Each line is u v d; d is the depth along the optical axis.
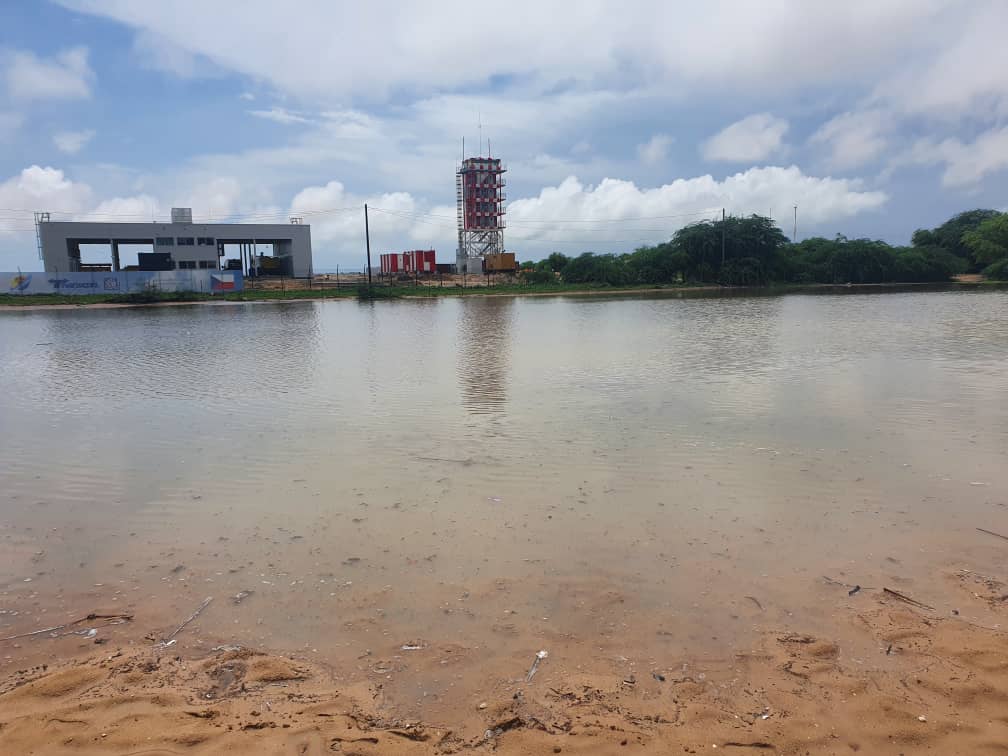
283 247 74.88
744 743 3.06
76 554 5.30
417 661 3.78
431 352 17.83
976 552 5.08
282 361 16.39
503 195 92.44
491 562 5.02
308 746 3.06
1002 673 3.57
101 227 62.78
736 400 10.64
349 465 7.49
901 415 9.41
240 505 6.31
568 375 13.45
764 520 5.74
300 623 4.22
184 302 48.16
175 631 4.16
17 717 3.31
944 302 36.78
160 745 3.08
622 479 6.85
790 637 3.98
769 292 55.81
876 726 3.17
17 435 9.15
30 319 33.50
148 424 9.71
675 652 3.84
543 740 3.09
